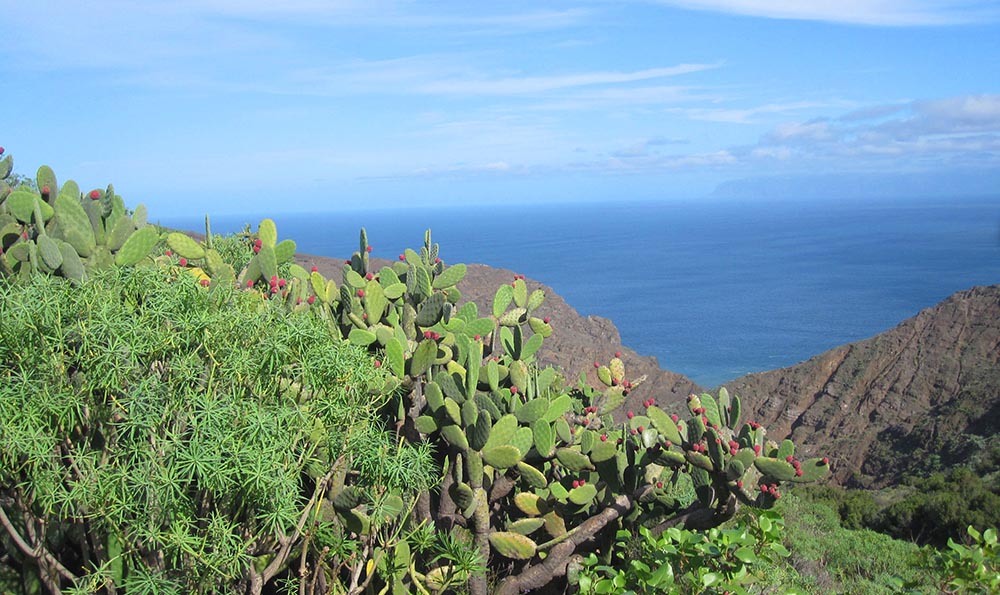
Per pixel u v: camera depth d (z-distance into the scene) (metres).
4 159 5.05
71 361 3.27
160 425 3.23
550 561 5.02
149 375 3.30
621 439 5.42
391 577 4.36
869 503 13.50
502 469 4.93
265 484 3.15
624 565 4.84
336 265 19.45
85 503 3.12
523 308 6.42
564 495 5.07
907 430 32.88
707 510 4.93
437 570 4.59
